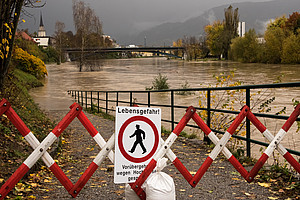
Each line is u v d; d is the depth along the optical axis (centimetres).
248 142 641
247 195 444
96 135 354
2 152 582
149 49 15750
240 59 10819
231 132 378
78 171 591
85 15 9100
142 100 2928
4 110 333
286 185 475
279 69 6781
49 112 1880
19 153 613
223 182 502
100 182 516
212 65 10112
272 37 8994
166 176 338
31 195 452
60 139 875
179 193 459
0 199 322
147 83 5391
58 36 13512
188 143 820
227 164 605
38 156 338
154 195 327
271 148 389
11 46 981
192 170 571
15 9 916
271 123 1362
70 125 1274
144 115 357
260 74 5653
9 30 874
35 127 939
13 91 1409
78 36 9238
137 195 357
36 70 5641
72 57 14450
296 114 392
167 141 354
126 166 348
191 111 362
